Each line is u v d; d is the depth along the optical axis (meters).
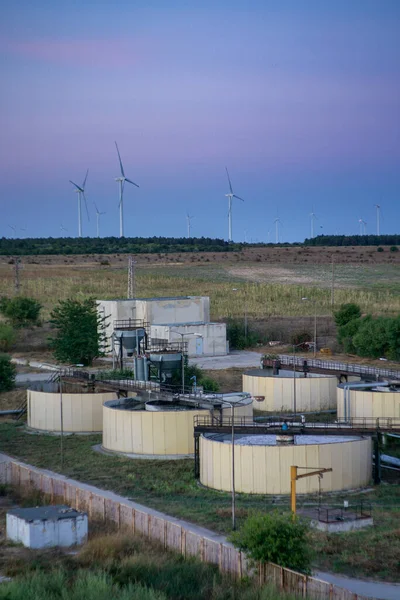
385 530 52.66
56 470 70.06
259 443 65.44
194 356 134.50
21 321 161.75
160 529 50.62
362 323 139.12
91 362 126.31
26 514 52.62
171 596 42.34
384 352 132.38
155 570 45.47
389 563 46.66
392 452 75.62
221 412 71.50
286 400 95.25
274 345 147.25
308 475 55.22
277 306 188.38
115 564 46.53
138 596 40.84
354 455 64.12
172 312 140.88
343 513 55.97
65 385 92.44
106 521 55.22
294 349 139.38
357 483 64.31
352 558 47.31
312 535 51.19
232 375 116.62
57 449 78.31
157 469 70.06
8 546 51.16
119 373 97.06
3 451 77.69
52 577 44.41
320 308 184.88
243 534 45.44
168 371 89.44
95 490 63.72
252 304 192.12
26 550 50.19
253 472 62.69
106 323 137.12
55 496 60.41
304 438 67.38
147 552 48.44
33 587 42.62
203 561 46.97
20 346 146.00
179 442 74.12
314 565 46.47
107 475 68.12
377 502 60.41
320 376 97.12
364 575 45.09
